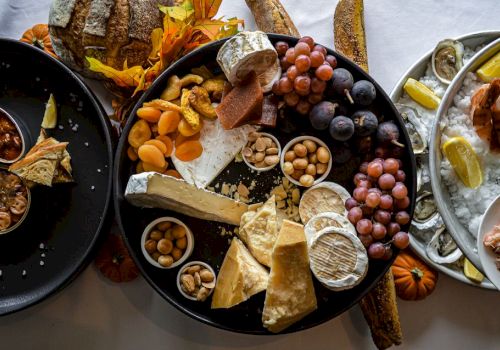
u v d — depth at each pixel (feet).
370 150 2.86
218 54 2.77
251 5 3.15
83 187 2.99
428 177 3.09
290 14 3.34
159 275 2.83
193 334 3.17
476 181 2.80
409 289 3.11
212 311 2.83
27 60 3.02
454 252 3.04
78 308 3.16
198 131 2.90
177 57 3.02
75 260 2.94
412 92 3.09
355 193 2.79
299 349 3.18
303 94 2.77
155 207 2.87
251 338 3.18
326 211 2.85
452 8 3.35
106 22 2.86
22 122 3.01
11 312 2.78
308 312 2.74
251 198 2.89
